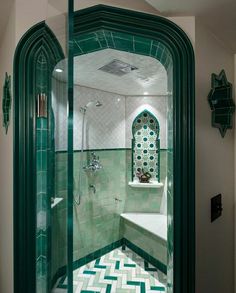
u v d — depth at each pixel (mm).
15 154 933
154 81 2314
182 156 1041
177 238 1038
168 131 1195
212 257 1184
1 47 1396
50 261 786
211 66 1181
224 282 1297
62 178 618
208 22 1108
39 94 932
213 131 1202
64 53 592
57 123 672
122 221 2891
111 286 2123
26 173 932
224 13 1036
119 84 2436
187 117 1039
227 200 1343
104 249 2691
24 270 921
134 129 2953
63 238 616
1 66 1387
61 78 624
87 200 2518
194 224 1041
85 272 2342
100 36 1077
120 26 1018
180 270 1033
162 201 2898
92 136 2576
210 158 1172
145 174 2932
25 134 935
